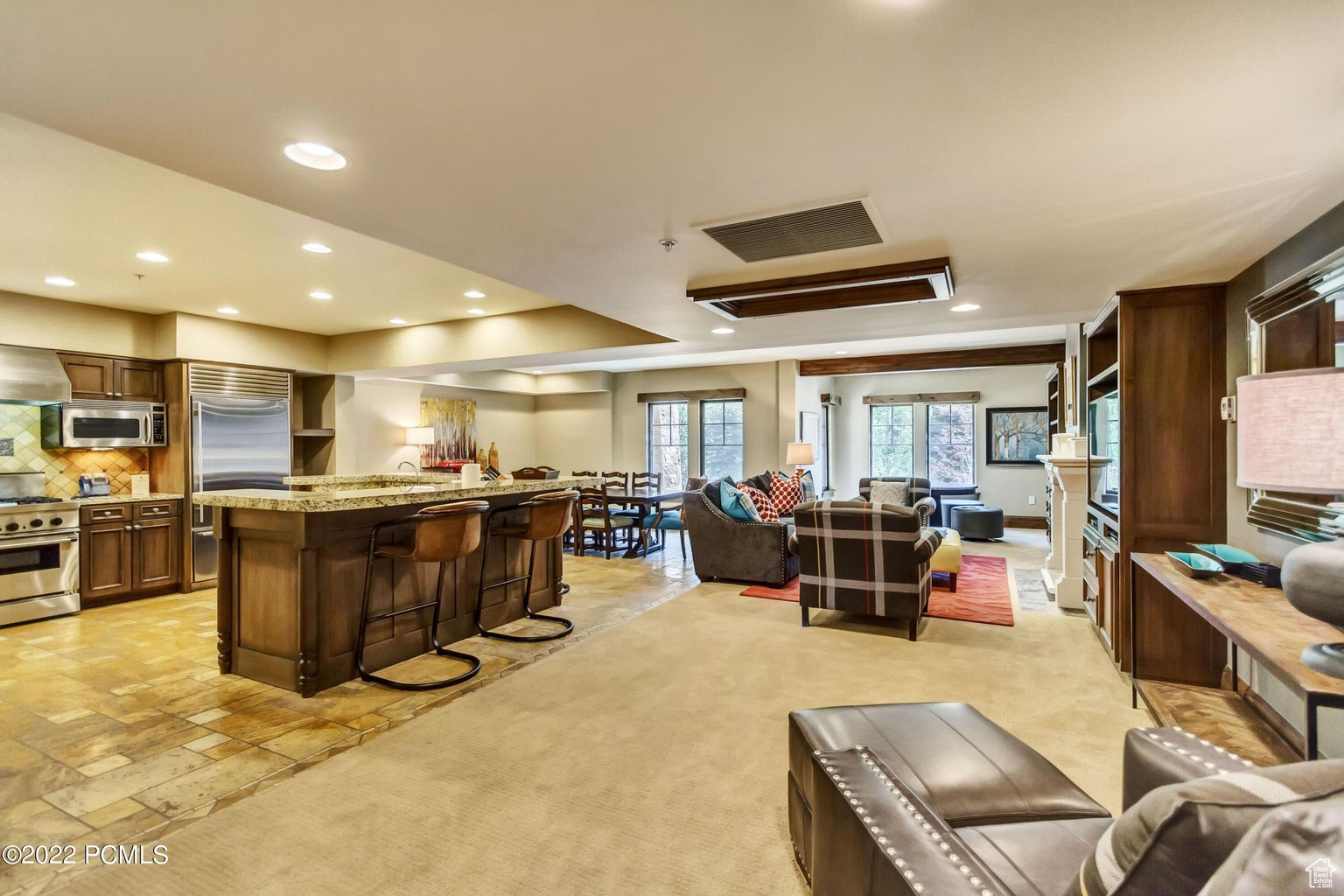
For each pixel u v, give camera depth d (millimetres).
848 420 10523
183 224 3186
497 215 2318
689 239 2594
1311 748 1338
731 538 5516
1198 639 3152
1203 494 3211
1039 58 1352
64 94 1462
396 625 3545
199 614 4625
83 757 2463
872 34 1268
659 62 1368
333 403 6410
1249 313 2773
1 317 4441
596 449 10281
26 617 4379
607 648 3762
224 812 2072
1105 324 3861
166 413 5367
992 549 7598
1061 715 2783
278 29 1226
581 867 1776
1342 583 1389
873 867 995
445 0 1146
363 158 1834
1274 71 1391
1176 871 631
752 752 2447
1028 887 1113
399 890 1688
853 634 4012
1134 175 1972
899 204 2227
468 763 2379
